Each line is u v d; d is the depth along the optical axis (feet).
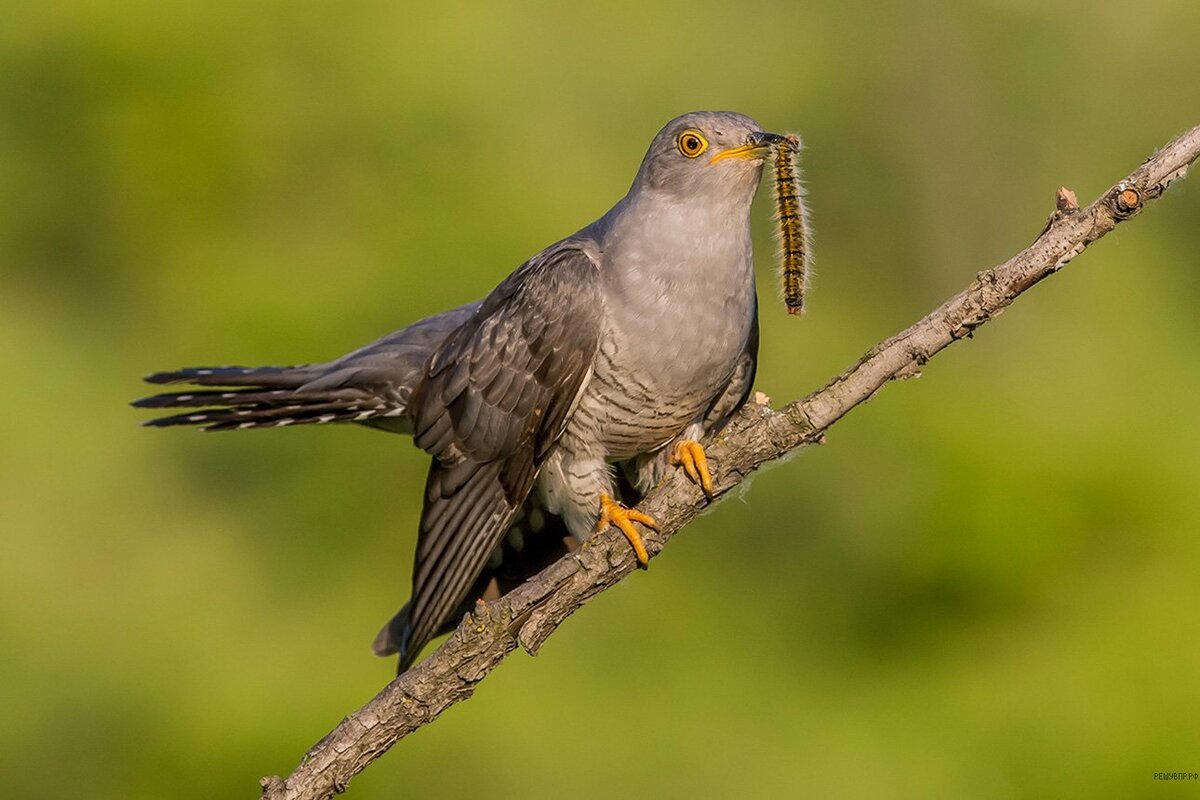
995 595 37.40
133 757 39.65
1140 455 37.60
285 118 53.11
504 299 23.15
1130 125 57.77
